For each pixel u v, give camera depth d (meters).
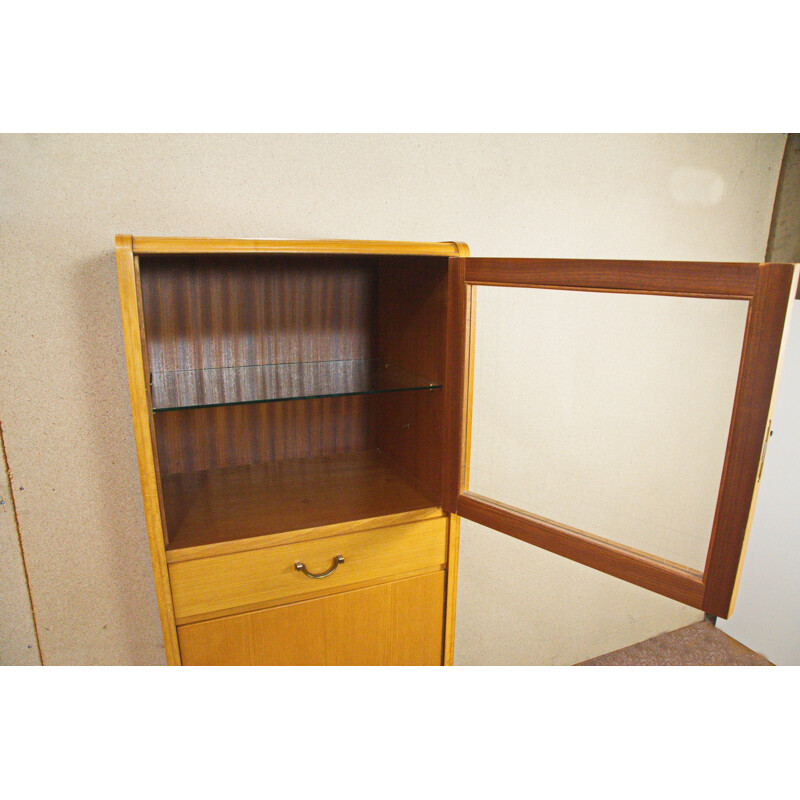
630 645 1.94
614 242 1.58
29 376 1.10
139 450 0.86
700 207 1.68
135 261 0.81
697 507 0.82
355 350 1.31
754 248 1.83
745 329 0.74
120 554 1.24
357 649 1.10
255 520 1.03
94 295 1.12
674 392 0.82
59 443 1.15
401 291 1.18
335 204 1.26
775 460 1.78
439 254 0.98
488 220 1.42
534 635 1.75
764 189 1.78
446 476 1.07
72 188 1.07
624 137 1.52
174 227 1.14
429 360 1.09
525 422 0.97
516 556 1.66
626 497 0.88
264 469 1.27
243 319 1.20
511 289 0.94
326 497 1.13
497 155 1.39
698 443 0.80
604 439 0.88
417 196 1.33
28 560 1.17
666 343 0.80
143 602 1.28
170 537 0.97
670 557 0.86
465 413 1.02
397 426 1.26
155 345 1.15
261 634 1.02
